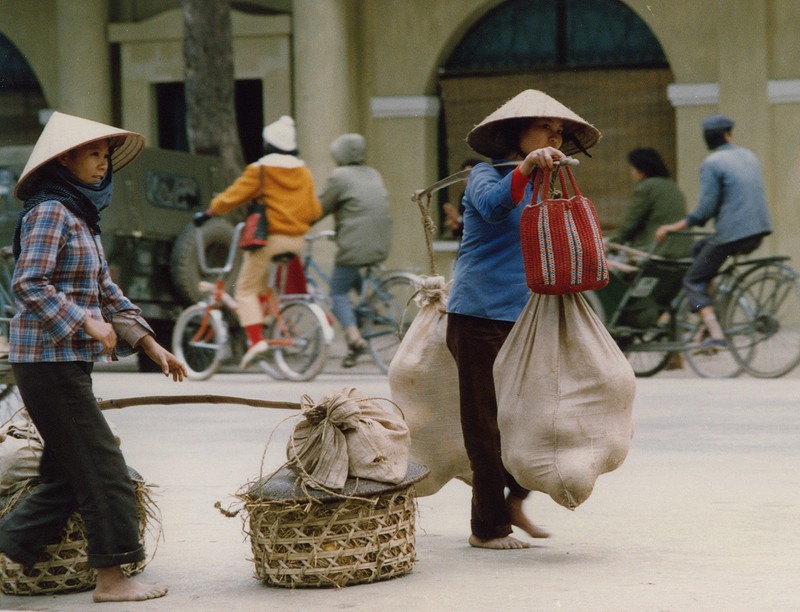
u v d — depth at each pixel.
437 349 7.54
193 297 17.83
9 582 6.47
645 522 7.82
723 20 22.70
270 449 10.95
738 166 15.28
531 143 7.16
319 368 16.12
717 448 10.48
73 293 6.26
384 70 24.66
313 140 23.95
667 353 16.36
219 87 19.64
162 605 6.16
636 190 16.58
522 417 6.84
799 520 7.79
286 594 6.31
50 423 6.23
